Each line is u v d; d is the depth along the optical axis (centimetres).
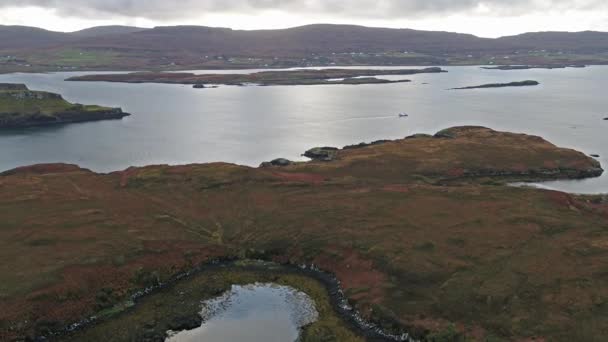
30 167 11562
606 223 7250
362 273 6066
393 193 8788
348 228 7212
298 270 6400
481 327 4847
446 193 8719
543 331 4697
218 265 6569
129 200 8650
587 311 4934
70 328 5088
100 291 5647
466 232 6894
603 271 5634
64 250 6419
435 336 4756
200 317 5322
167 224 7594
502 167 11688
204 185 9362
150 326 5131
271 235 7200
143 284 5966
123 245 6675
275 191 9094
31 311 5134
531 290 5353
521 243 6488
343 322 5206
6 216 7588
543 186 10669
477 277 5684
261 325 5178
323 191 9056
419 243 6588
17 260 6100
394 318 5100
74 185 9525
